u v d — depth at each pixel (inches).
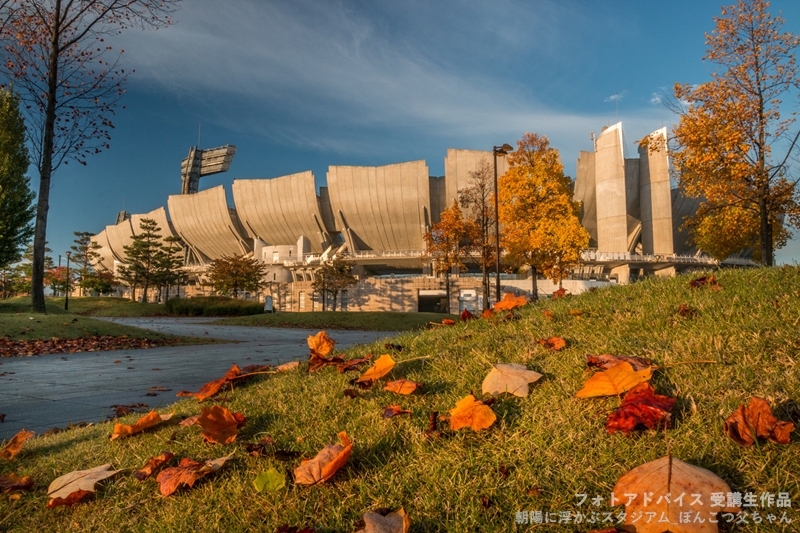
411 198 2970.0
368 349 187.8
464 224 1513.3
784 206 716.7
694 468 64.8
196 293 2768.2
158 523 80.4
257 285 2340.1
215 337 754.2
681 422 82.0
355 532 68.6
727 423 75.7
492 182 1503.4
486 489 75.0
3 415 187.6
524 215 1299.2
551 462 79.0
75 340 523.8
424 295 2161.7
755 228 837.2
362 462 88.4
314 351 157.8
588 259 2605.8
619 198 2669.8
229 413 109.4
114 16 611.5
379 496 77.4
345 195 3058.6
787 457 68.2
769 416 73.4
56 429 164.4
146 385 274.8
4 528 87.0
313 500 79.4
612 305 170.6
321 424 109.4
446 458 84.6
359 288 2222.0
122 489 95.0
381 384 127.5
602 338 134.2
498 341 151.3
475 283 2094.0
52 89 616.4
